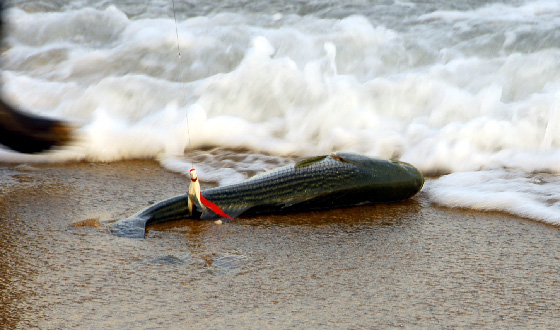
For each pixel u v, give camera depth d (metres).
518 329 5.30
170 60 13.05
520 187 8.43
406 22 13.82
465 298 5.82
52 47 14.41
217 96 11.62
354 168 8.05
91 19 15.12
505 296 5.86
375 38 13.09
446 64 11.96
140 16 15.57
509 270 6.39
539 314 5.55
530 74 11.32
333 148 10.22
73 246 6.83
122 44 14.07
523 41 12.45
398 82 11.30
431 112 10.79
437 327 5.32
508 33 12.82
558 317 5.50
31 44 14.76
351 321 5.40
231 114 11.35
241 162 9.73
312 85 11.56
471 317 5.49
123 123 11.09
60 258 6.54
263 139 10.62
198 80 12.26
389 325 5.34
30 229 7.29
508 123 9.93
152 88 12.02
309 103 11.27
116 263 6.44
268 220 7.67
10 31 15.01
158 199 8.30
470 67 11.71
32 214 7.75
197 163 9.77
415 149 9.82
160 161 9.94
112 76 12.73
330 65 12.17
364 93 11.24
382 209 8.09
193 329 5.24
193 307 5.61
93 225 7.39
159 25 14.60
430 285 6.07
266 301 5.73
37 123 5.57
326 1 15.37
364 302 5.73
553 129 9.77
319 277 6.22
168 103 11.56
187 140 10.49
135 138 10.36
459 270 6.39
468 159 9.49
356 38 13.10
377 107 11.03
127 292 5.86
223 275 6.23
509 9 14.30
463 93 10.88
